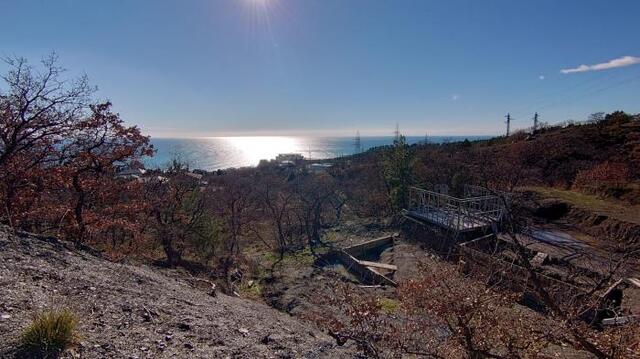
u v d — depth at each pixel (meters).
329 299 10.80
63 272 6.66
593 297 10.03
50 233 13.64
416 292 7.36
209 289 11.81
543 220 21.97
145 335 5.08
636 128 34.56
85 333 4.50
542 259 15.95
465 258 13.35
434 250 19.34
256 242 31.27
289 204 33.28
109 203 16.45
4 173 13.02
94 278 6.93
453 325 7.48
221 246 24.50
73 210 14.20
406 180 28.02
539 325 7.41
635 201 22.50
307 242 28.00
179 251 20.98
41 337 3.81
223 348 5.56
